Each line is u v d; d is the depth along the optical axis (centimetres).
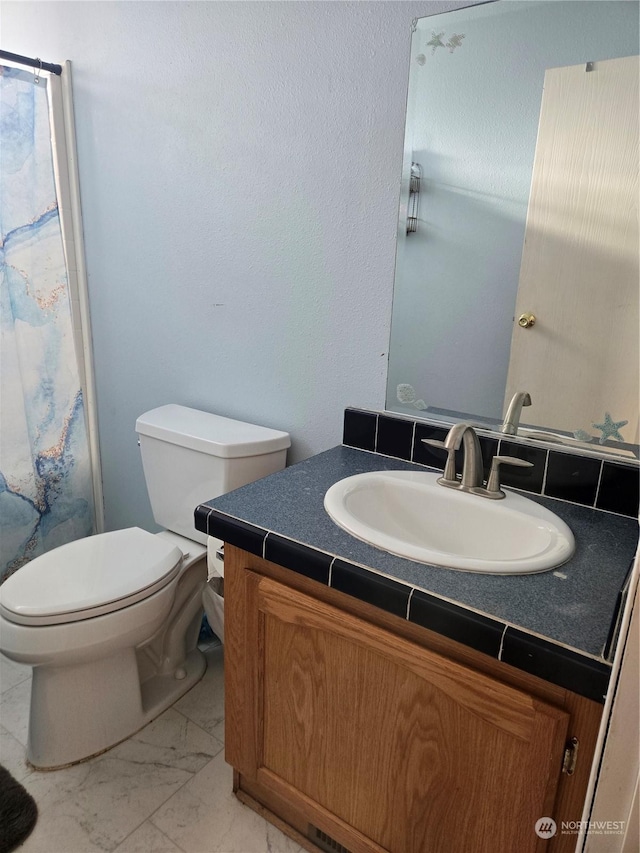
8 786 139
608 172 108
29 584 141
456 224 126
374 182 134
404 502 124
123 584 142
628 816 59
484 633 79
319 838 126
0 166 182
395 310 138
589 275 114
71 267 208
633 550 100
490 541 114
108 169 188
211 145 160
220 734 157
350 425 149
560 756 80
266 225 155
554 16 107
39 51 196
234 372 175
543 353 121
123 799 137
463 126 121
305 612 103
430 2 119
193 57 157
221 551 148
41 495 216
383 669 97
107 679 148
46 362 206
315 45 135
